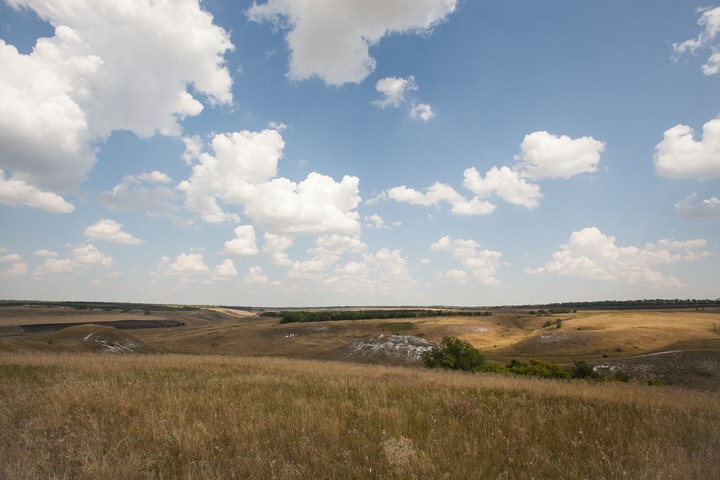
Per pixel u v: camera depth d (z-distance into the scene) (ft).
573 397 31.99
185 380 38.93
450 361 119.03
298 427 20.97
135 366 50.37
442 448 17.99
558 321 515.50
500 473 15.33
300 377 44.32
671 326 403.95
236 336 478.59
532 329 510.99
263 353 394.32
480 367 119.44
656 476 14.69
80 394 27.14
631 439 20.20
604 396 33.12
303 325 506.89
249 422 21.47
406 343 252.62
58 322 477.77
